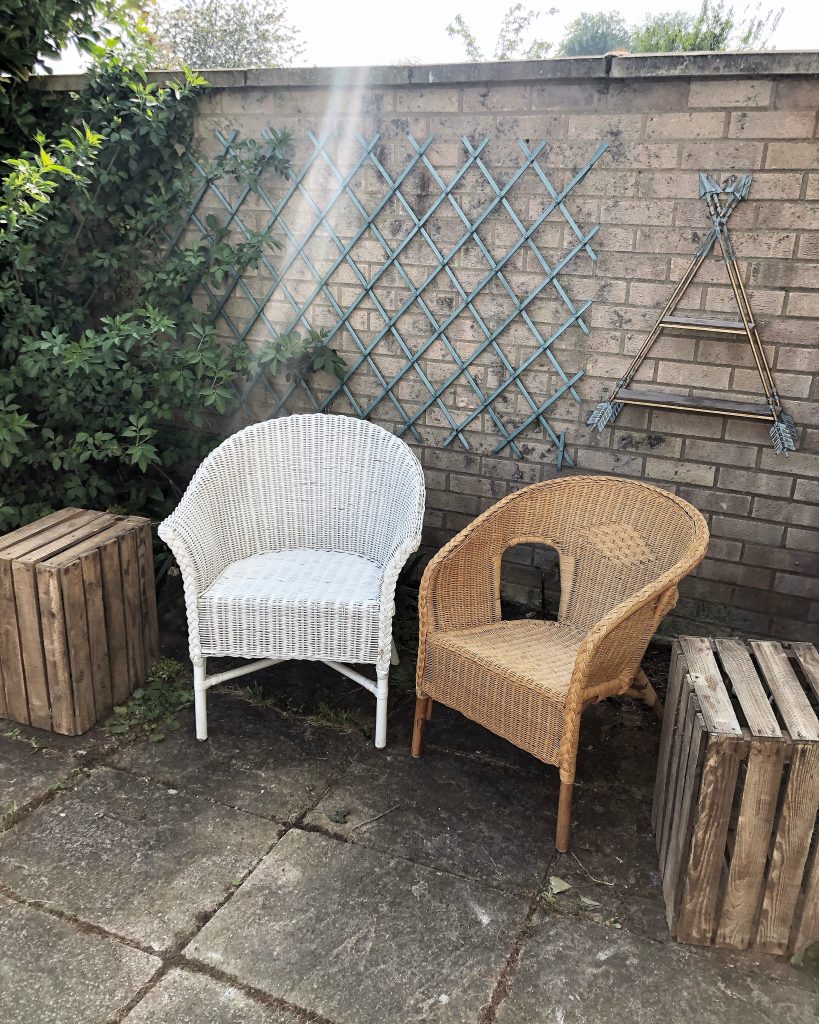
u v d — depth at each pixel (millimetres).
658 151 2656
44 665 2463
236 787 2322
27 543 2529
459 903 1924
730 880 1737
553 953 1789
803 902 1736
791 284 2611
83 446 3348
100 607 2553
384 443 2740
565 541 2570
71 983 1686
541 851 2105
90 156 3207
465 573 2424
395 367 3297
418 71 2865
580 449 3076
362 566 2719
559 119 2756
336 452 2816
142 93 3234
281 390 3561
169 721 2611
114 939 1798
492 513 2471
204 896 1924
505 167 2877
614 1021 1629
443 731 2613
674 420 2898
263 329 3500
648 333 2844
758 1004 1669
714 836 1704
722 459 2865
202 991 1673
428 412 3297
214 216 3354
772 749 1629
